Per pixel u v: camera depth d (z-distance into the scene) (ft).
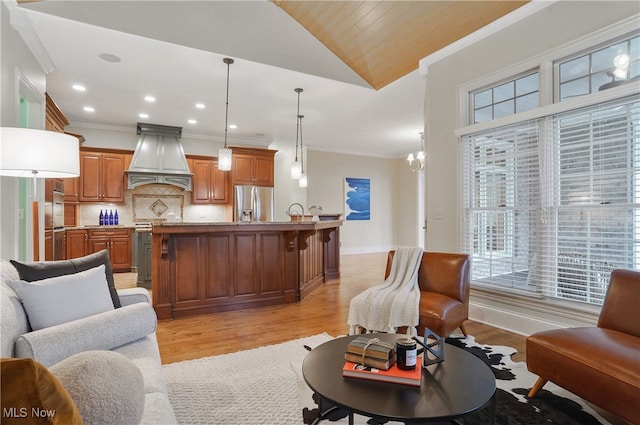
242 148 23.29
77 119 19.98
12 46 9.23
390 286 9.62
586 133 8.69
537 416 5.75
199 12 11.69
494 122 10.53
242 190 23.15
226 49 12.06
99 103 17.13
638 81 7.61
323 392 4.13
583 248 8.77
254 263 13.02
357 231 29.91
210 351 8.64
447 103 12.21
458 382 4.38
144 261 16.37
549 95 9.39
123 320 5.30
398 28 12.14
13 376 1.75
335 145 27.58
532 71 10.00
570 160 9.04
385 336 5.88
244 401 6.23
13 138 6.48
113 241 19.71
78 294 5.67
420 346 5.53
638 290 6.29
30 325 5.15
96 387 2.47
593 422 5.58
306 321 11.21
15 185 9.55
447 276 9.41
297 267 13.87
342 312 12.30
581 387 5.39
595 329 6.31
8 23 8.98
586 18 8.55
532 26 9.70
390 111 18.42
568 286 9.06
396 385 4.30
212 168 23.52
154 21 11.02
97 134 21.07
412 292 8.99
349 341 5.80
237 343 9.21
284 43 13.16
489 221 10.97
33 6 9.44
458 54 11.80
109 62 12.58
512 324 10.13
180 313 11.63
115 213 21.39
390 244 31.73
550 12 9.29
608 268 8.32
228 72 13.51
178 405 6.08
